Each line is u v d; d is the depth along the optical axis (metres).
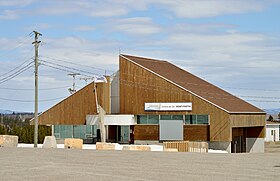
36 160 25.08
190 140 61.72
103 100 67.81
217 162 23.94
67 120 70.44
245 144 68.94
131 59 66.94
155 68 68.19
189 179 17.14
